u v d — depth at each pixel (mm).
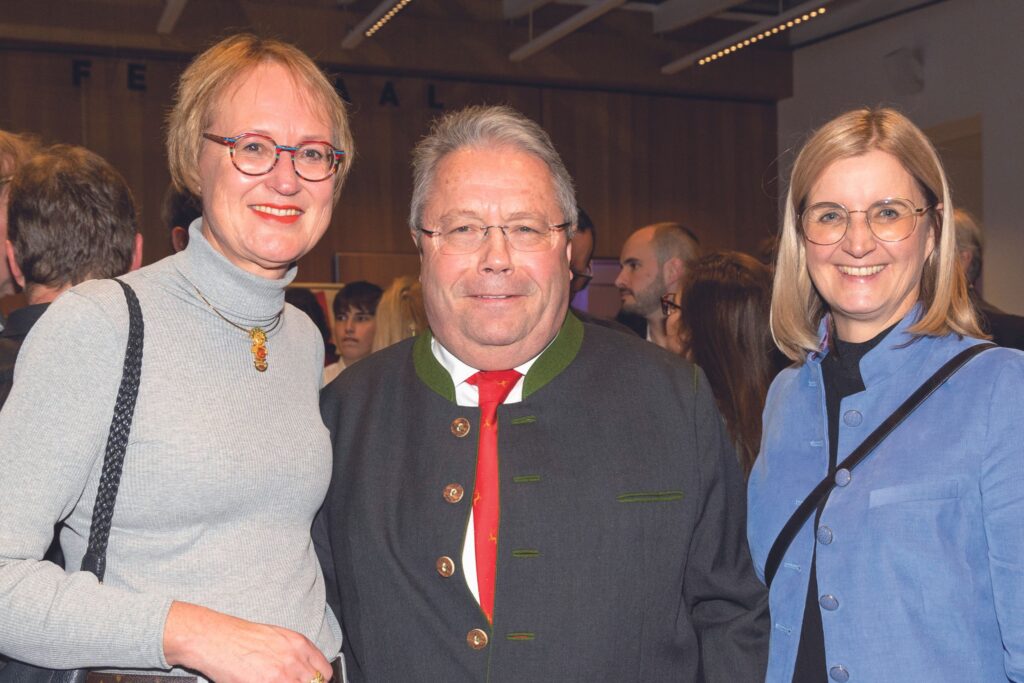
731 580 1784
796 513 1795
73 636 1412
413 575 1724
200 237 1663
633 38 10102
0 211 2332
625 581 1707
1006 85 7996
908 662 1619
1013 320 3230
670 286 3809
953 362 1710
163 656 1419
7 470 1449
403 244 9820
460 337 1773
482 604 1701
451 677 1671
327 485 1749
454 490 1740
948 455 1647
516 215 1720
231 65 1687
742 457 2496
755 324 2557
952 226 1774
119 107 8969
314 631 1642
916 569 1630
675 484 1758
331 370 5102
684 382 1846
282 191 1668
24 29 8461
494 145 1755
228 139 1657
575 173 10359
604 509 1726
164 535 1539
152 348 1561
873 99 9422
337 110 1767
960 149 9219
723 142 10820
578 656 1669
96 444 1501
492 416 1805
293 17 9117
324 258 9641
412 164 1851
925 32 8789
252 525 1604
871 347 1819
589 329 1956
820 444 1840
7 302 7891
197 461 1535
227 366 1637
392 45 9406
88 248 1995
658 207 10625
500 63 9734
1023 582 1563
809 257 1841
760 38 8617
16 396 1475
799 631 1749
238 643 1437
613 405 1812
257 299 1681
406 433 1852
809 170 1824
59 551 1731
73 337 1498
